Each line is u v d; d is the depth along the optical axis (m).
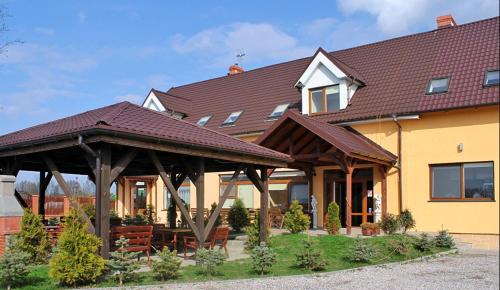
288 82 27.91
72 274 9.53
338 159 18.27
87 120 12.12
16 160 14.55
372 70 23.89
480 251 16.94
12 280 9.78
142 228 12.27
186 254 14.25
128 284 9.96
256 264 11.66
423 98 20.09
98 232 10.42
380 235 17.36
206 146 12.59
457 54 21.69
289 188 24.00
